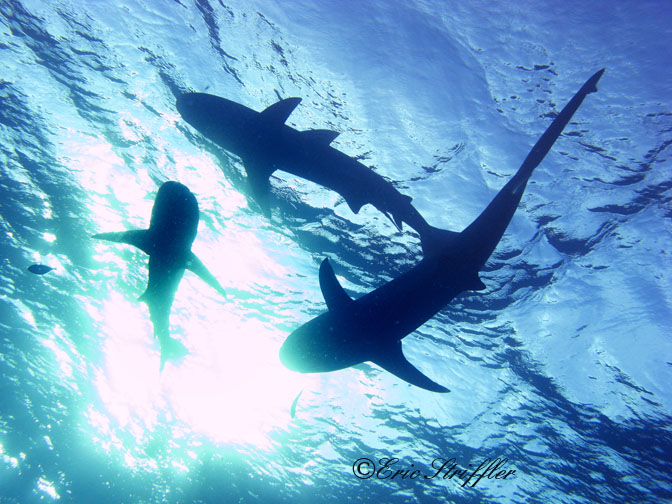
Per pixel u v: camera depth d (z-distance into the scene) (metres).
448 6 11.73
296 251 9.17
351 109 9.62
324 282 4.07
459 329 9.30
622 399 8.84
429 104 10.12
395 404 9.27
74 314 9.09
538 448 9.20
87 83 8.78
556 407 9.15
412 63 10.48
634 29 11.91
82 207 9.01
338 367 4.32
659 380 8.63
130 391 9.08
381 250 9.06
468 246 3.93
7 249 8.88
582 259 9.32
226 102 5.08
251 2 9.73
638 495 8.64
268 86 9.29
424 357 9.30
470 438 9.34
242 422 9.32
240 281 9.13
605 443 8.89
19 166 8.90
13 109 8.64
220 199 8.96
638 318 8.94
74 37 8.70
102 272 9.09
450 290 3.99
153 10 9.00
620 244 9.32
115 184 8.99
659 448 8.57
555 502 9.01
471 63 10.98
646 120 10.29
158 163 8.95
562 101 10.68
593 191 9.59
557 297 9.30
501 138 10.04
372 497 9.35
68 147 8.91
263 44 9.52
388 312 3.96
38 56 8.62
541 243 9.35
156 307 4.22
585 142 10.12
